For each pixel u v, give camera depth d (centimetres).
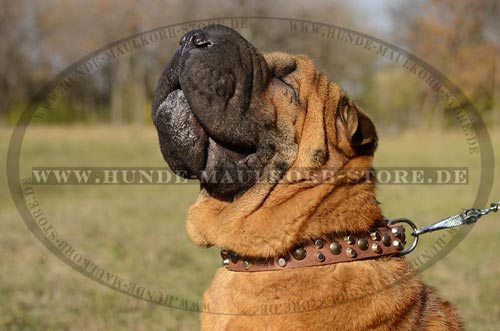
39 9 2808
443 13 2456
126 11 2078
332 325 335
